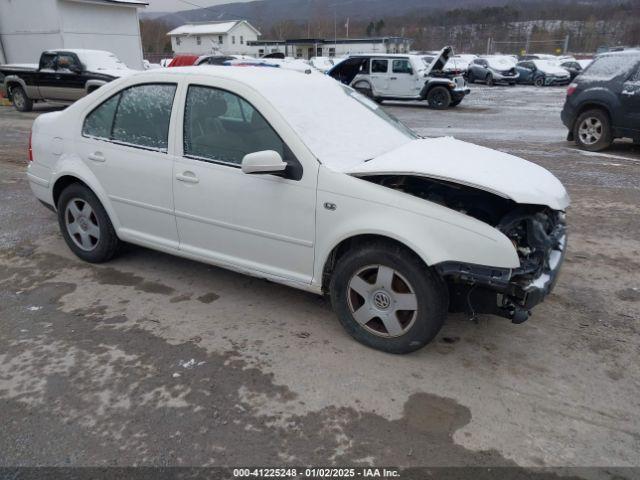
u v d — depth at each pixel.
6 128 12.62
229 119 3.62
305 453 2.56
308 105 3.73
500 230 3.04
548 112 16.67
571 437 2.67
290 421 2.76
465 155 3.60
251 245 3.65
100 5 21.80
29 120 14.16
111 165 4.19
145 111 4.02
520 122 14.16
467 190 3.34
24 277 4.38
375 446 2.60
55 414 2.80
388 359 3.29
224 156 3.65
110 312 3.83
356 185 3.17
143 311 3.85
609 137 9.38
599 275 4.49
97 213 4.43
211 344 3.44
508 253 2.89
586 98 9.48
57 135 4.57
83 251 4.65
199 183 3.73
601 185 7.20
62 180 4.60
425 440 2.64
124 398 2.92
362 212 3.14
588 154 9.33
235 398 2.93
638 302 4.03
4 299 4.00
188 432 2.68
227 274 4.46
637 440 2.65
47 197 4.75
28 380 3.06
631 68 8.95
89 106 4.36
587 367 3.23
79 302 3.97
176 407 2.86
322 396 2.95
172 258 4.78
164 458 2.52
